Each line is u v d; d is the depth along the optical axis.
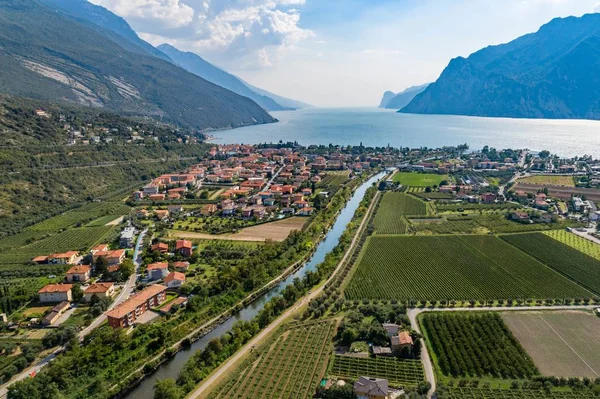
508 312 163.75
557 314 161.75
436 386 121.19
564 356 135.50
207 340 151.75
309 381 124.31
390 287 186.12
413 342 139.00
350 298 177.12
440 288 184.25
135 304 163.62
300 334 150.25
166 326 154.00
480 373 127.31
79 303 176.75
